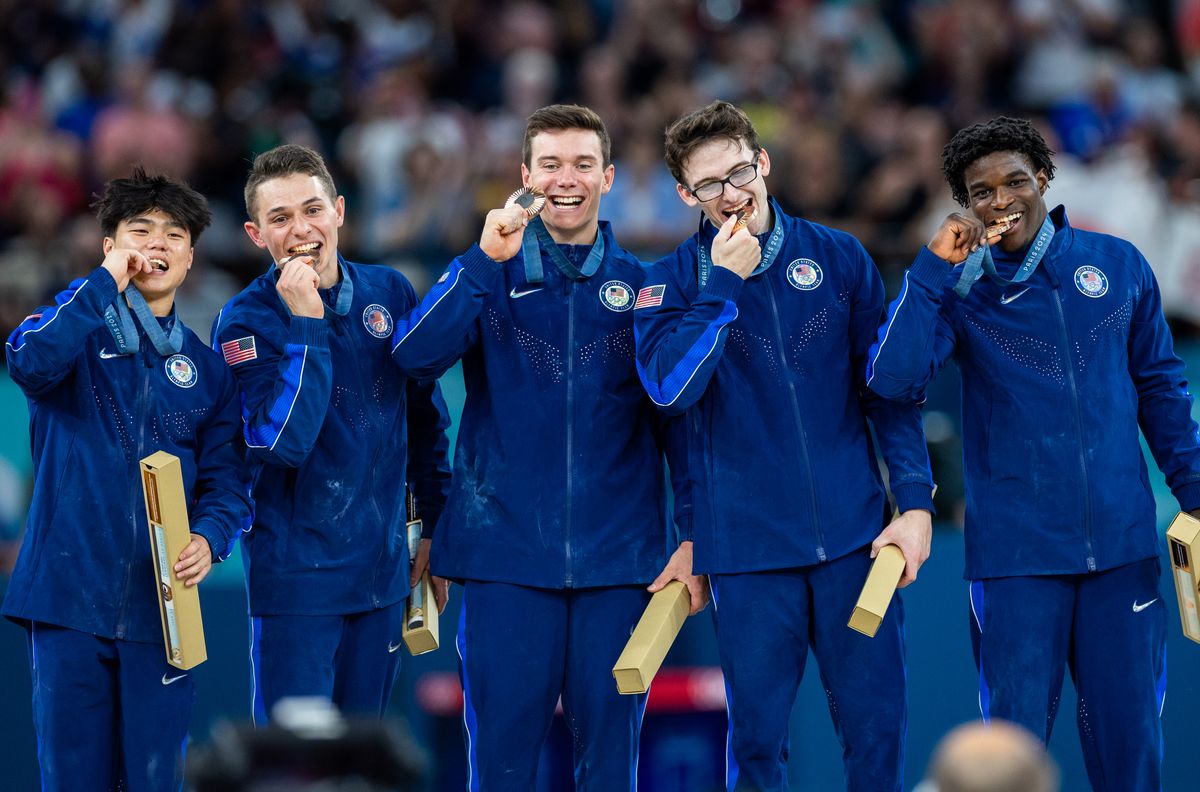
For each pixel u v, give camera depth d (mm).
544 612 18328
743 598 18094
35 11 45062
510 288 18766
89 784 17562
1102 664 18203
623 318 18766
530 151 18766
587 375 18547
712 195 18078
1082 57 43094
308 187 18594
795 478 18078
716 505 18234
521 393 18547
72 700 17484
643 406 18891
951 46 42906
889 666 18125
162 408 18016
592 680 18344
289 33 44062
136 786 17781
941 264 17828
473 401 18969
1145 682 18109
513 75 41719
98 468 17719
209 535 17672
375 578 18781
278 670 18438
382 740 9023
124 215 18031
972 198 18594
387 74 41188
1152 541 18250
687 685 25875
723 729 26125
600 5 45031
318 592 18469
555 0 44188
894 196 35938
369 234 37000
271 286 19016
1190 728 26000
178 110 40938
